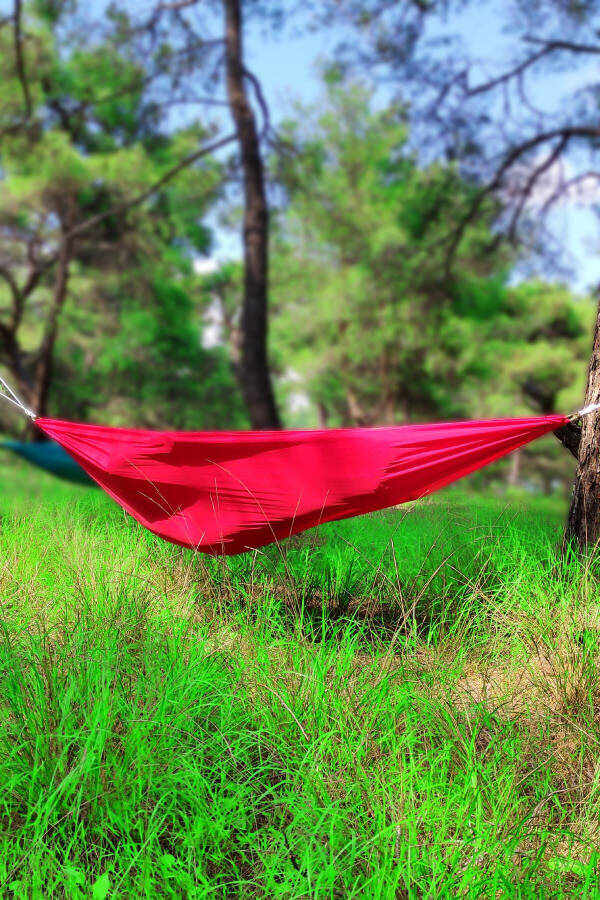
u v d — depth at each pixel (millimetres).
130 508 3873
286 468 3586
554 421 3488
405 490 3664
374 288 18047
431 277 15930
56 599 3201
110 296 19344
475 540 3967
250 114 12148
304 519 3703
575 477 3779
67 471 5730
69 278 18969
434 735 2471
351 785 2098
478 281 16125
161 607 3129
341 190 18406
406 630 3396
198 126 15016
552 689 2770
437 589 3723
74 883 1787
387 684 2600
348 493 3619
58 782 2068
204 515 3709
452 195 13984
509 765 2275
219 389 24531
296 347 24875
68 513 4953
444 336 19359
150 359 21438
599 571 3383
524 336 21938
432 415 25781
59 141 15227
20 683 2348
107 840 1967
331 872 1766
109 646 2576
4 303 19844
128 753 2115
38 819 1888
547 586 3312
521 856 1916
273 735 2348
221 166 14859
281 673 2668
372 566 3928
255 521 3680
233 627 3199
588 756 2445
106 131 17344
